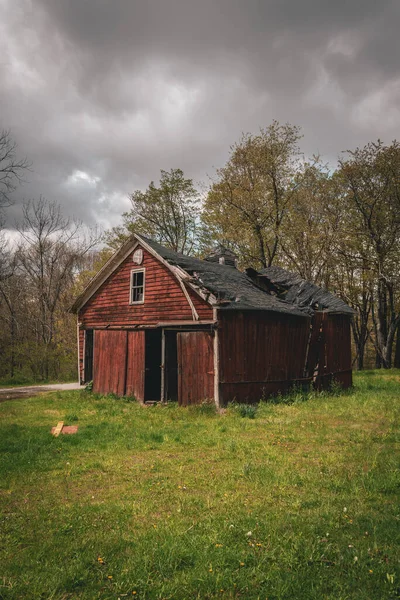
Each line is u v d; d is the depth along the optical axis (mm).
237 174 35781
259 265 37062
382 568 4168
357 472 7270
